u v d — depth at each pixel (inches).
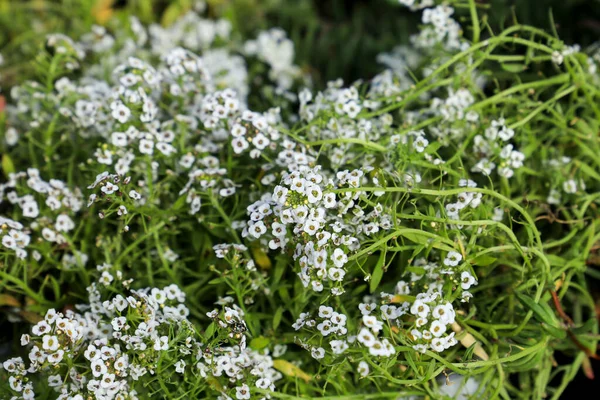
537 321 13.3
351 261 12.8
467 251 12.8
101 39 17.5
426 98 15.8
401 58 18.2
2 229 13.1
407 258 13.5
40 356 12.4
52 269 14.6
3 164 14.8
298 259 12.7
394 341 12.3
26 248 14.5
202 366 12.5
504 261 13.4
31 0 20.3
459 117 14.3
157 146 13.8
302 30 20.8
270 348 13.4
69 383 12.9
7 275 13.4
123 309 12.8
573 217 14.6
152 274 13.7
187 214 14.4
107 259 13.6
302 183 12.1
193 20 19.2
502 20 15.0
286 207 12.2
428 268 13.0
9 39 20.1
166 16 20.1
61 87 15.5
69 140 15.3
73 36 19.1
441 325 11.9
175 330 12.9
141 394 12.9
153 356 12.4
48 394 13.1
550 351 13.6
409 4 15.3
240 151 13.4
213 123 13.7
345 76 19.1
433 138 14.9
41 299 13.8
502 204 13.6
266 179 13.6
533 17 18.2
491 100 14.2
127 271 14.3
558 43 14.3
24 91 16.3
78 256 13.9
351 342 12.6
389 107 14.2
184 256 14.6
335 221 12.6
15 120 16.6
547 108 14.3
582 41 17.9
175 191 14.5
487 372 13.1
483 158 14.2
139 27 17.7
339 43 19.8
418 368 12.6
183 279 14.5
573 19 18.5
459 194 12.9
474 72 15.6
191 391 12.6
